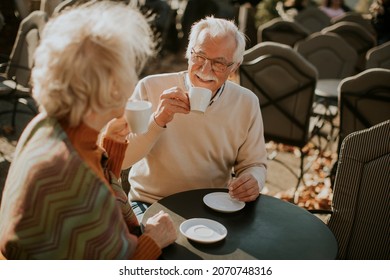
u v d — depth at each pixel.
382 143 2.06
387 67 4.85
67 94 1.30
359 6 10.98
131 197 2.32
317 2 10.07
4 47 6.37
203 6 7.93
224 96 2.21
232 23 2.14
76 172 1.28
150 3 7.02
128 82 1.38
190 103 1.89
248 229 1.79
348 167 2.14
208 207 1.93
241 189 2.01
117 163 1.81
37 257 1.30
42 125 1.38
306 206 3.68
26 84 3.96
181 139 2.19
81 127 1.39
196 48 2.07
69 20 1.36
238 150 2.34
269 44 3.70
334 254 1.67
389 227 2.06
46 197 1.26
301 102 3.64
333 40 4.91
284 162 4.51
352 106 3.27
